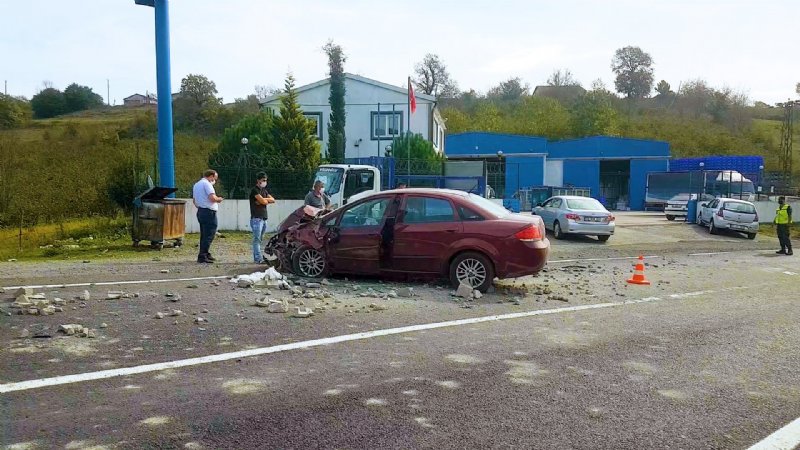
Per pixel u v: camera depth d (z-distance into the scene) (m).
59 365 5.11
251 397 4.54
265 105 30.70
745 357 6.12
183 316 6.90
